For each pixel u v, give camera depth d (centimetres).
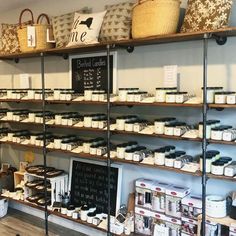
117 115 300
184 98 231
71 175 333
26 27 316
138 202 271
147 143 283
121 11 263
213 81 242
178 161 235
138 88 272
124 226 272
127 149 265
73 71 326
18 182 373
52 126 316
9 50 351
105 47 278
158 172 277
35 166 364
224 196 243
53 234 329
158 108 274
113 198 298
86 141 294
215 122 230
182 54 256
